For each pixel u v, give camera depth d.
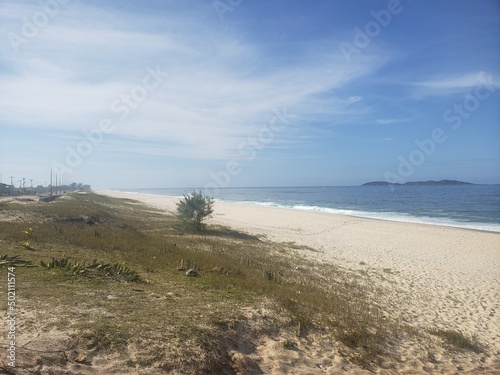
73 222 18.94
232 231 24.69
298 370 5.84
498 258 18.53
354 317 8.44
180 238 19.41
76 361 4.65
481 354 7.66
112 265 9.57
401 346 7.50
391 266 16.39
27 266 8.60
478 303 11.25
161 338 5.52
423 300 11.32
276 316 7.47
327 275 13.44
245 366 5.57
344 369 6.14
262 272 12.06
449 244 22.53
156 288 8.34
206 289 8.78
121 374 4.58
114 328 5.54
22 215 17.58
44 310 5.91
